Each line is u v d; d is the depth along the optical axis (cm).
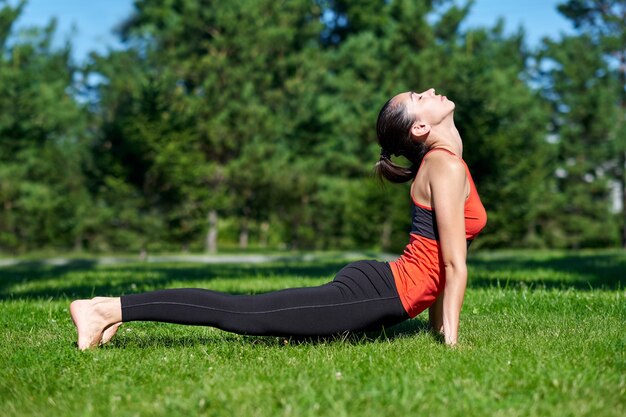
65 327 457
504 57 3772
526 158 2970
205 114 3094
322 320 337
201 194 2866
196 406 240
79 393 270
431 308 379
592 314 479
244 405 236
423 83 3378
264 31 3234
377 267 345
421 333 384
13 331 438
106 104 3191
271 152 3161
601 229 3653
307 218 3412
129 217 2714
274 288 749
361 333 398
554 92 3841
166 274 1081
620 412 229
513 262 1339
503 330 405
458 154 351
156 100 2712
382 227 3073
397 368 289
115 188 2675
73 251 3391
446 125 350
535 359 302
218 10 3203
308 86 3372
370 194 3019
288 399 242
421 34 3634
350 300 339
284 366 304
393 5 3731
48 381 287
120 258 2720
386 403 240
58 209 3134
